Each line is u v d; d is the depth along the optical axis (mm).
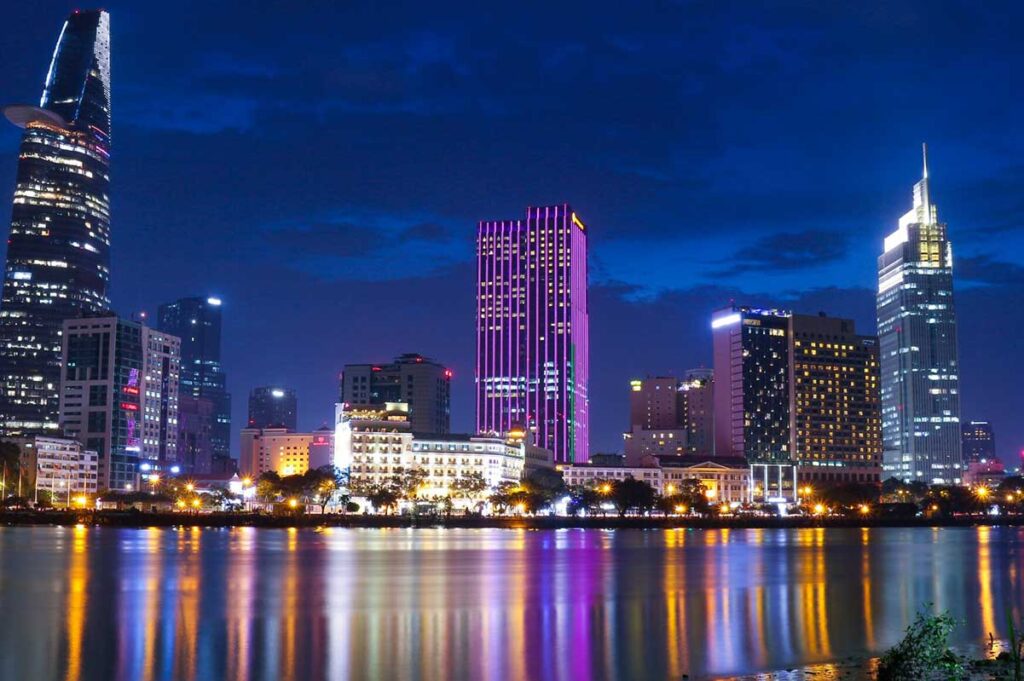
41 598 135375
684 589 151875
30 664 88000
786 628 110250
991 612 125500
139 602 131250
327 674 84688
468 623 113750
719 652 95062
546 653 94500
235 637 102688
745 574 180375
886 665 75438
